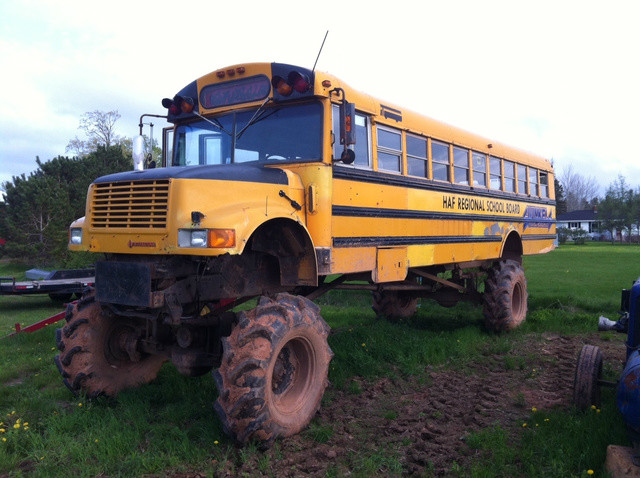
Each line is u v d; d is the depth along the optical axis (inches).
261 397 165.8
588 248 1910.7
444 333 336.8
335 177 218.1
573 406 200.4
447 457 167.5
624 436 168.2
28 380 253.0
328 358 197.0
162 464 158.9
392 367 268.2
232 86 230.8
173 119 245.9
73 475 153.1
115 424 182.2
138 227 178.7
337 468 161.3
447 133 315.3
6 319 462.6
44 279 555.8
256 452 167.3
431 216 294.2
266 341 170.9
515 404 217.5
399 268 264.5
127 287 179.3
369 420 201.9
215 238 165.9
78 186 1115.3
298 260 206.4
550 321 379.9
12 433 178.2
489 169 370.6
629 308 194.2
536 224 446.6
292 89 211.2
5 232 1139.9
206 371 210.8
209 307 211.0
